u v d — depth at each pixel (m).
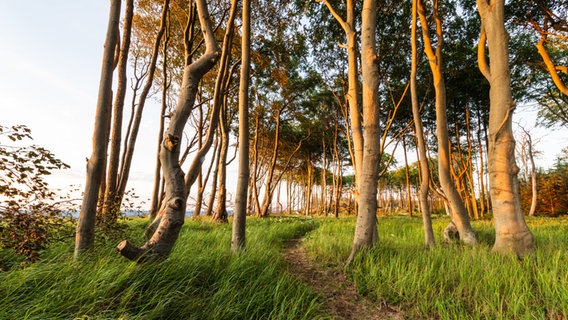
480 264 4.10
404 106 17.08
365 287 3.80
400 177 42.78
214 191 17.23
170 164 3.39
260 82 18.20
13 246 2.70
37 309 2.00
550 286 3.30
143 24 11.98
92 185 3.38
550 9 9.35
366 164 5.12
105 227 4.83
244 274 3.52
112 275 2.71
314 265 5.05
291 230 10.13
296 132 29.75
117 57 7.35
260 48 13.72
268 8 11.87
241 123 5.45
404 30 12.38
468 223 7.15
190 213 18.61
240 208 5.18
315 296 3.44
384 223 12.65
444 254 4.87
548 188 24.47
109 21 3.59
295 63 17.78
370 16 5.51
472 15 11.48
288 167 35.28
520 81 15.52
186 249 4.12
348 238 6.90
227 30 7.57
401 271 3.94
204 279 3.32
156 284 2.76
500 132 5.45
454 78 15.30
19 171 2.86
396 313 3.15
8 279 2.38
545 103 17.72
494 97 5.62
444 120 7.63
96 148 3.42
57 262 2.98
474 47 15.23
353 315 3.10
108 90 3.54
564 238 6.78
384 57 13.24
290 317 2.63
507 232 5.06
